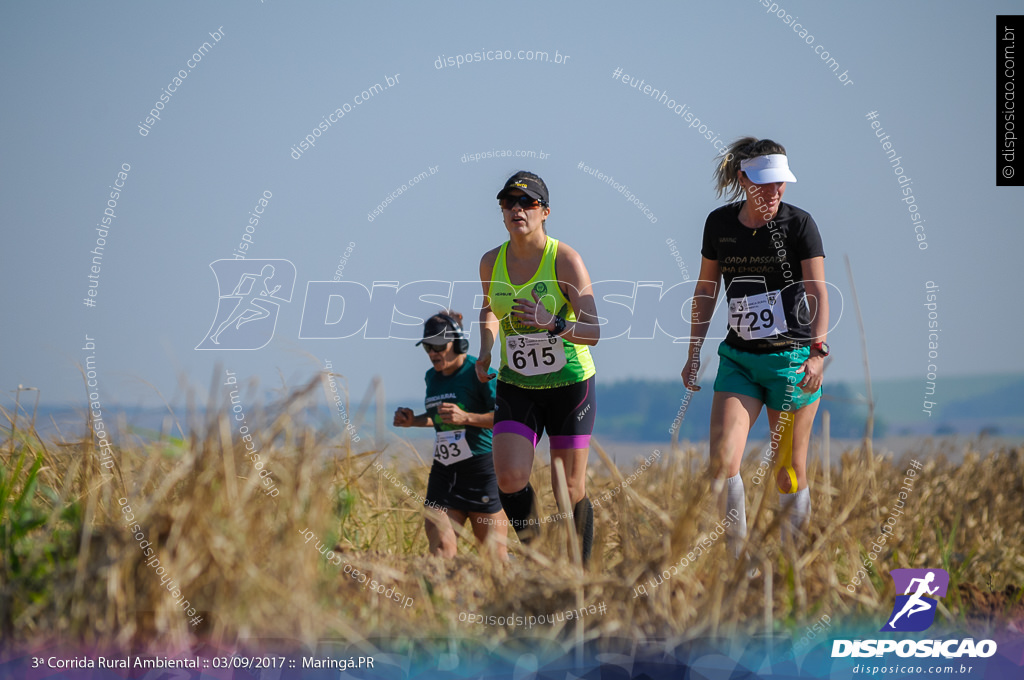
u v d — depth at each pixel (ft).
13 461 44.88
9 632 30.58
